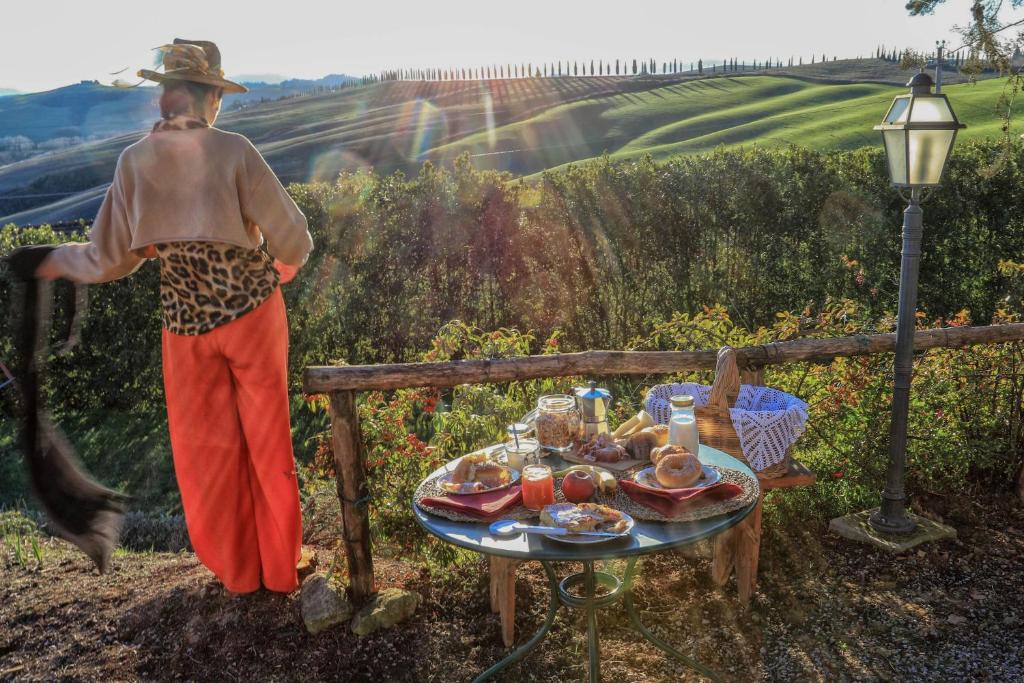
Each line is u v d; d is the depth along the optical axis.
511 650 3.14
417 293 8.88
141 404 8.70
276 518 3.24
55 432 3.28
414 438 3.82
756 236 9.85
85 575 3.79
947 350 4.72
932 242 10.09
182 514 6.08
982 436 4.64
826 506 4.27
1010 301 5.19
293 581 3.38
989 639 3.16
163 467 7.18
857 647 3.12
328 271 8.82
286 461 3.20
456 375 3.39
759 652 3.09
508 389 4.52
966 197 9.98
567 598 2.68
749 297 10.14
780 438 3.22
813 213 9.98
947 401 4.65
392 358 9.07
